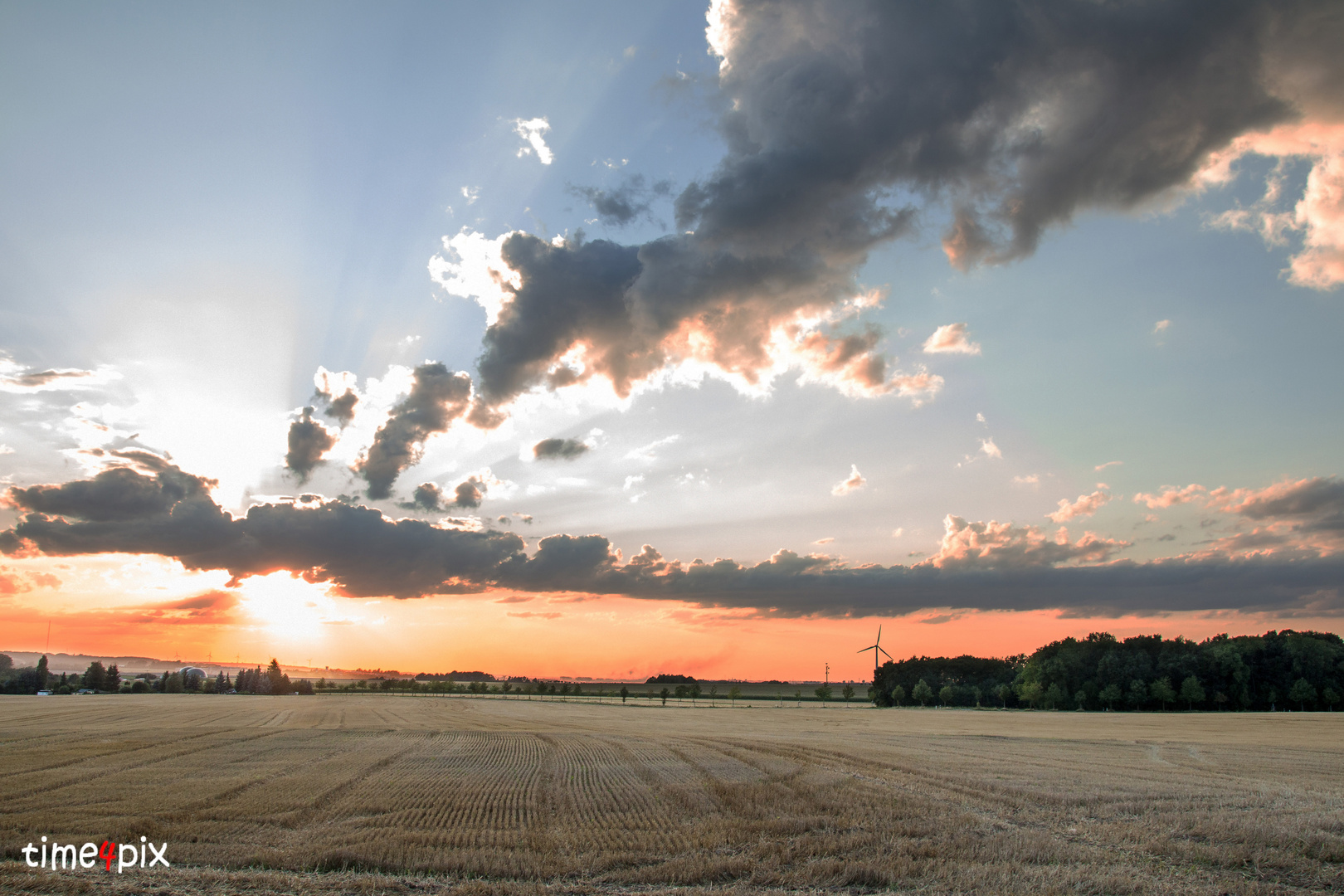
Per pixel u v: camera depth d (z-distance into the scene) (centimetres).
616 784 3516
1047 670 14525
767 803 3011
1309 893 1888
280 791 3244
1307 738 6656
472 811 2844
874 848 2280
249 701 13950
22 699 13888
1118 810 2920
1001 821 2683
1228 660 12650
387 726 7494
